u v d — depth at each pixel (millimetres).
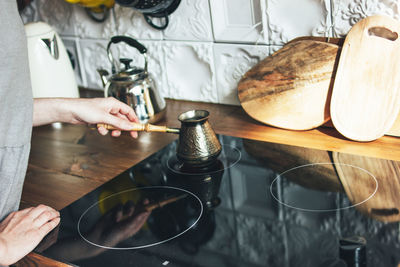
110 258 687
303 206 766
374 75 901
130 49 1387
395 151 903
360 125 931
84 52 1515
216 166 957
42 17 1562
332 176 848
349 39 917
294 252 640
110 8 1358
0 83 735
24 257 723
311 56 979
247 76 1095
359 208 732
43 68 1239
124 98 1134
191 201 833
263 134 1068
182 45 1259
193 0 1172
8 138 754
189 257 665
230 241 691
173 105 1327
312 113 1001
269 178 878
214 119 1185
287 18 1046
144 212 812
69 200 894
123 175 964
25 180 997
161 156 1033
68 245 734
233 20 1132
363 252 610
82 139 1187
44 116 898
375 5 918
